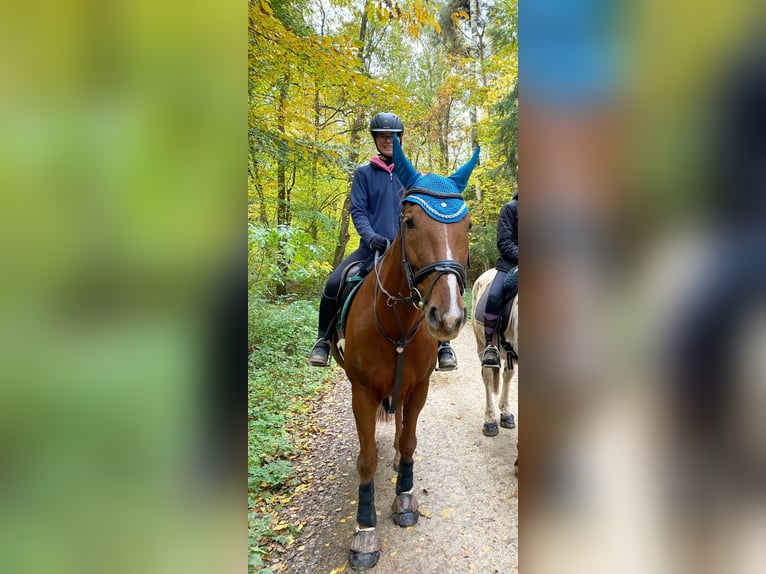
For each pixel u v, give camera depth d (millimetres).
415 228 1786
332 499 2791
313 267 6023
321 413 4219
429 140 13711
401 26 4789
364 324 2232
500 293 3424
